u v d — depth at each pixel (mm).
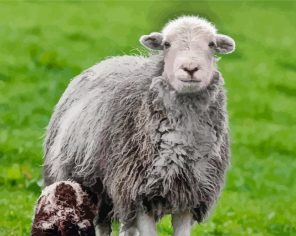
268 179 30672
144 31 56875
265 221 23438
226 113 14984
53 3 62062
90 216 15344
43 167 17422
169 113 14438
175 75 14164
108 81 15719
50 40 49750
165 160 14438
